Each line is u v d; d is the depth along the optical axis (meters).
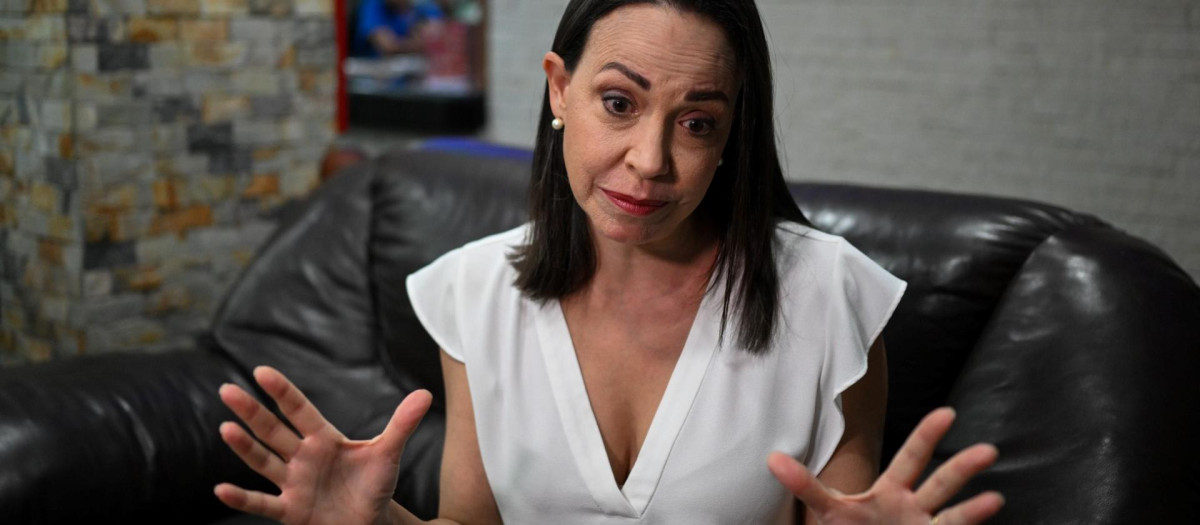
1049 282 1.16
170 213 1.97
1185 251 3.00
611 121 0.84
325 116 2.23
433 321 1.06
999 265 1.20
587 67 0.86
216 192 2.05
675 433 0.93
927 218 1.26
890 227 1.27
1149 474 0.99
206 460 1.48
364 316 1.59
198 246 2.03
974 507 0.69
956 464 0.69
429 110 4.82
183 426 1.48
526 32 4.17
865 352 0.94
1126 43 3.00
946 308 1.21
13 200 1.97
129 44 1.87
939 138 3.38
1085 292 1.13
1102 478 1.00
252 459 0.75
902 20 3.37
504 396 1.00
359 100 5.09
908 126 3.43
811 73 3.59
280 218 2.17
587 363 0.99
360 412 1.52
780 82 3.66
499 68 4.28
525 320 1.02
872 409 0.97
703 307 0.96
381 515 0.80
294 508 0.76
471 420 1.03
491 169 1.57
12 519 1.27
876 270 0.97
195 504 1.48
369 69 5.21
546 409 0.98
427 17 5.46
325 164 2.13
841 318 0.94
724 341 0.95
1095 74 3.07
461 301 1.04
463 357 1.03
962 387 1.17
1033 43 3.15
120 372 1.50
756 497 0.93
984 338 1.19
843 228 1.30
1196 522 0.98
